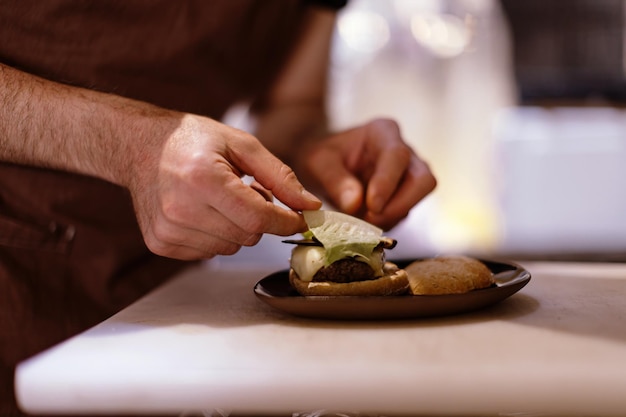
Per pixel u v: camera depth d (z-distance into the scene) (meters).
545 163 2.38
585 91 2.51
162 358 0.65
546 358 0.62
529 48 2.52
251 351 0.66
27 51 0.93
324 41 1.23
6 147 0.83
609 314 0.74
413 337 0.69
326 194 0.98
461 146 2.31
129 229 1.01
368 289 0.75
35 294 0.94
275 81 1.24
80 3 0.94
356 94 2.27
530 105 2.54
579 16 2.46
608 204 2.37
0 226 0.92
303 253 0.78
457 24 2.22
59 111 0.81
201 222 0.75
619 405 0.59
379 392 0.60
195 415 0.70
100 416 0.69
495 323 0.72
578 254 1.72
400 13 2.22
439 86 2.27
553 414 0.59
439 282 0.76
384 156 0.91
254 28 1.10
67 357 0.65
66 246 0.96
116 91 0.99
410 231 2.26
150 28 0.99
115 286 1.00
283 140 1.17
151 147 0.77
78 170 0.83
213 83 1.08
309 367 0.62
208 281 0.97
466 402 0.60
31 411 0.62
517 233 2.42
